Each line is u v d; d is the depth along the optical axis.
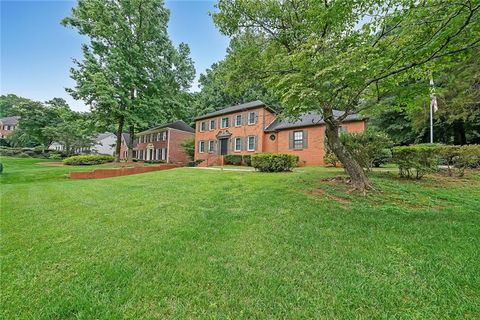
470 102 11.13
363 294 2.00
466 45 3.93
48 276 2.36
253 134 19.14
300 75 4.36
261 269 2.44
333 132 6.29
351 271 2.37
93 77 15.16
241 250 2.89
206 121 23.23
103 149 42.94
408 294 2.00
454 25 3.54
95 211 4.76
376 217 3.98
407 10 3.71
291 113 5.25
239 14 6.81
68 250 2.95
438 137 17.41
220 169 13.28
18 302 1.96
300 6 6.28
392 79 5.05
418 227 3.47
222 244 3.07
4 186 8.88
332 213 4.22
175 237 3.32
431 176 7.48
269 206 4.76
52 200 5.97
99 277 2.32
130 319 1.76
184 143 26.64
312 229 3.51
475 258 2.54
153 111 18.70
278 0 6.52
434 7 3.46
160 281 2.24
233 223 3.85
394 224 3.63
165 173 11.09
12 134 33.56
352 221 3.81
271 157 9.97
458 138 16.28
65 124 25.98
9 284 2.22
